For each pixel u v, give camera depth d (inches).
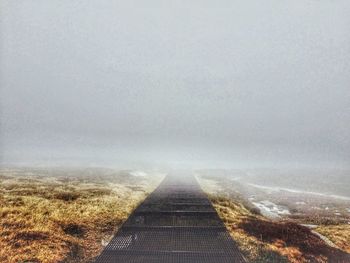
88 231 299.6
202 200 475.2
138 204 430.3
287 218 395.2
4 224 303.4
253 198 528.4
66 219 332.8
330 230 339.9
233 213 404.8
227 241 277.4
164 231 296.0
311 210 439.8
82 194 479.2
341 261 254.5
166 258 237.8
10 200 406.3
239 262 236.1
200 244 265.0
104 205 406.3
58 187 542.0
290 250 270.5
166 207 408.8
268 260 243.3
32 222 314.8
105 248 253.8
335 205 471.8
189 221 334.6
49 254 245.9
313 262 250.8
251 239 289.6
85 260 234.8
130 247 255.8
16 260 236.1
